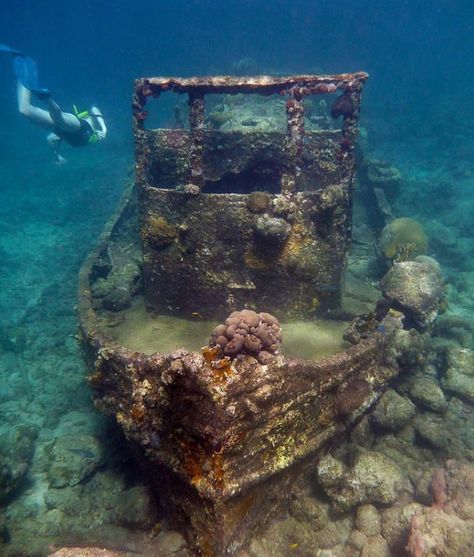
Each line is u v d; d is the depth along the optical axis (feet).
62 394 29.35
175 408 14.29
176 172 31.73
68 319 38.11
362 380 19.03
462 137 84.02
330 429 18.39
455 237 47.29
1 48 33.96
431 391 22.57
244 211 20.72
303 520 17.85
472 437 21.40
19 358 33.50
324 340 21.61
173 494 15.94
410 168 73.31
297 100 19.84
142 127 22.67
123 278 27.45
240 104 46.62
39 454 23.82
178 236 21.88
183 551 15.80
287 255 21.13
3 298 42.93
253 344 14.37
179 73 180.45
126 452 22.50
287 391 15.39
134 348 21.15
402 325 22.59
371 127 90.12
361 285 29.60
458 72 189.16
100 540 17.31
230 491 14.11
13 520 19.90
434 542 14.80
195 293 22.47
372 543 16.65
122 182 73.10
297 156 20.34
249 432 14.48
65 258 49.88
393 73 194.39
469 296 37.70
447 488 17.43
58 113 32.01
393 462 19.16
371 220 40.93
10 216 63.67
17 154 101.91
